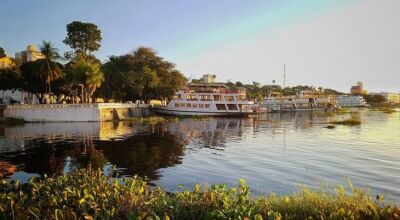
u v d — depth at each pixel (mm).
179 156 28469
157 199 9305
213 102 87438
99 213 7754
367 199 9531
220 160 26281
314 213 8141
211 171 22172
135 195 9281
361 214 6926
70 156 29062
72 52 94250
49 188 9914
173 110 90062
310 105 141500
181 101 89250
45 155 29609
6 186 10680
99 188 9930
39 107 66562
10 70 74250
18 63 92062
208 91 90625
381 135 44656
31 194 9578
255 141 38875
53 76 69938
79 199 8391
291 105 138375
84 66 71438
